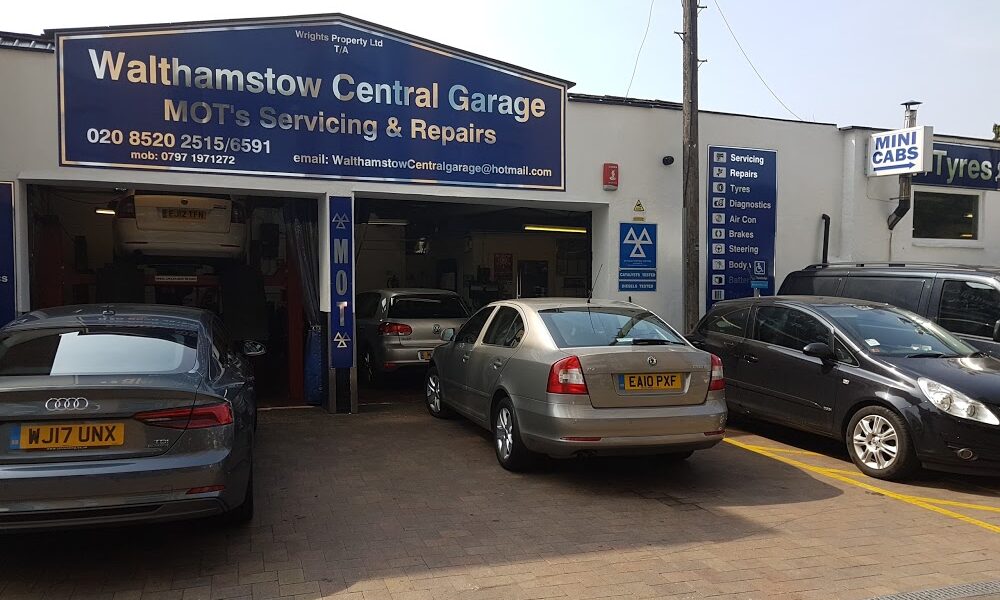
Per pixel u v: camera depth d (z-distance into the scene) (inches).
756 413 309.1
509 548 181.6
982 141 508.7
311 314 373.1
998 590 160.4
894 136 456.4
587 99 406.9
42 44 313.7
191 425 160.2
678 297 433.4
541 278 670.5
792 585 161.5
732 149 447.8
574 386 219.9
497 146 383.2
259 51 335.9
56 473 148.0
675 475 253.9
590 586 159.3
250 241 457.7
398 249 708.7
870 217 480.7
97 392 152.9
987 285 320.5
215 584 158.7
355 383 358.0
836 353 275.1
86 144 312.2
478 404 278.7
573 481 243.3
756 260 455.2
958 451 231.3
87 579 161.0
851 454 262.7
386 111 358.9
